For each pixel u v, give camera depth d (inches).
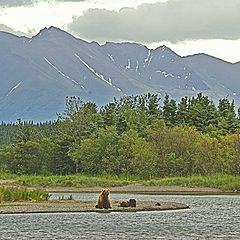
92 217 4640.8
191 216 4832.7
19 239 3479.3
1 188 5969.5
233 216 4862.2
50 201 5935.0
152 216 4790.8
